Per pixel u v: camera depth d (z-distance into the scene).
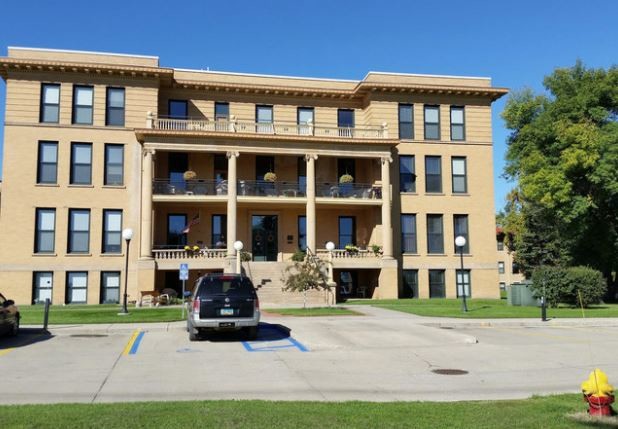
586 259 37.75
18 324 17.17
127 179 32.66
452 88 37.06
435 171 37.22
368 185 36.62
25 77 32.06
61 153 32.12
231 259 31.17
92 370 11.31
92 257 31.94
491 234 37.22
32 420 6.57
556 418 6.94
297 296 29.78
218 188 33.34
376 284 34.84
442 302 31.28
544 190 33.06
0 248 30.92
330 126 36.56
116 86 33.09
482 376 10.83
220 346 14.95
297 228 35.91
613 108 34.91
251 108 36.25
